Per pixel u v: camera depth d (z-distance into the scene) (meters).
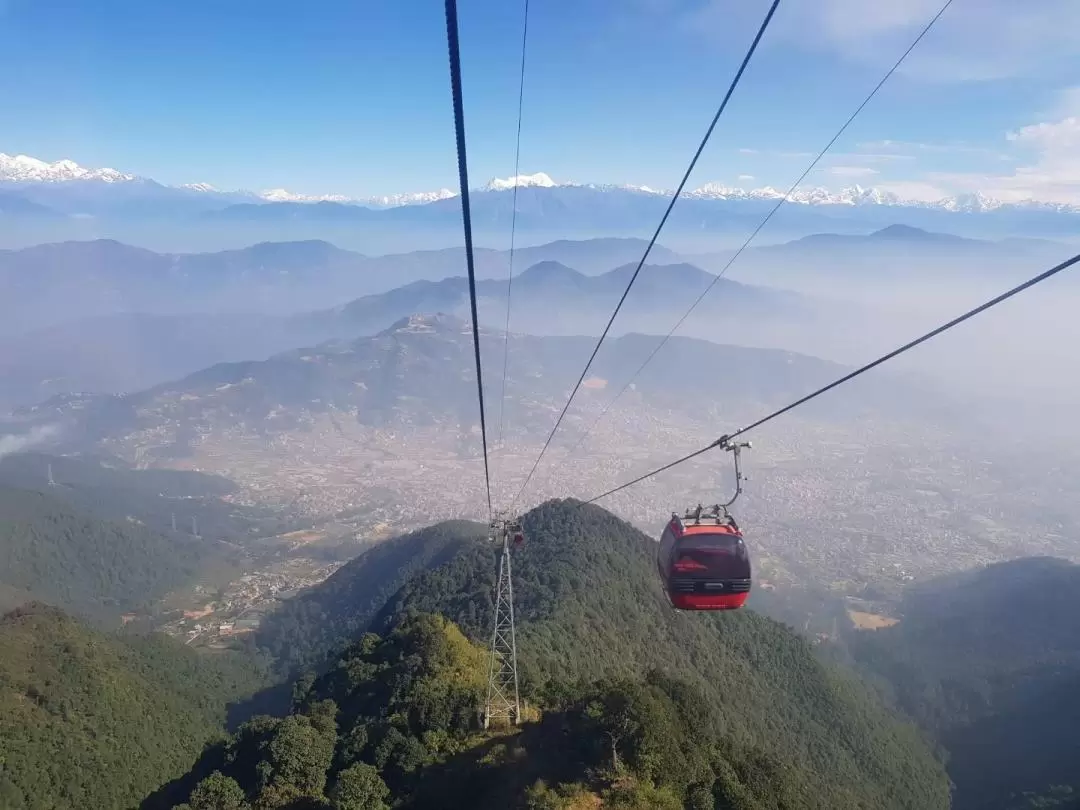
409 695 57.94
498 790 43.78
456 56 10.13
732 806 42.12
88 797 73.81
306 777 52.88
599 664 77.25
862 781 85.50
